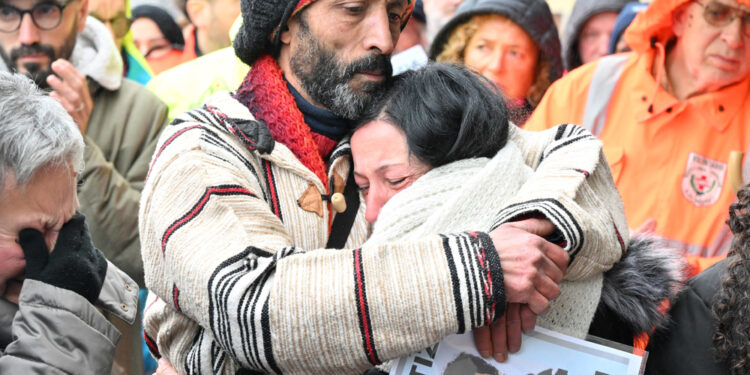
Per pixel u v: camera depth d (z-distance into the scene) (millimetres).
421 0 2561
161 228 1358
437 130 1346
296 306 1207
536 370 1271
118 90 2570
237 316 1230
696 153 2299
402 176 1373
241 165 1420
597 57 2463
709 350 1390
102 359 1470
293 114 1490
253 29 1522
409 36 2594
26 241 1452
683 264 1484
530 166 1471
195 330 1438
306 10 1488
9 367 1397
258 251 1298
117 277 1648
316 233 1458
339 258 1237
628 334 1431
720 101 2297
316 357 1224
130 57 2754
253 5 1512
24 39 2453
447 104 1357
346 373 1257
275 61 1570
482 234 1239
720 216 2262
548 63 2500
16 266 1470
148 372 2557
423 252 1224
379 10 1485
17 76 1475
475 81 1404
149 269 1402
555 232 1297
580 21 2461
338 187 1504
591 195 1363
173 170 1386
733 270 1335
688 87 2328
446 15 2559
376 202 1410
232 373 1396
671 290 1426
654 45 2367
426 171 1375
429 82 1396
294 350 1218
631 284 1397
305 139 1485
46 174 1440
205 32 2756
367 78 1490
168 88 2713
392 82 1487
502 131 1392
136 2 2750
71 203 1514
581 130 1489
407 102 1386
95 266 1536
